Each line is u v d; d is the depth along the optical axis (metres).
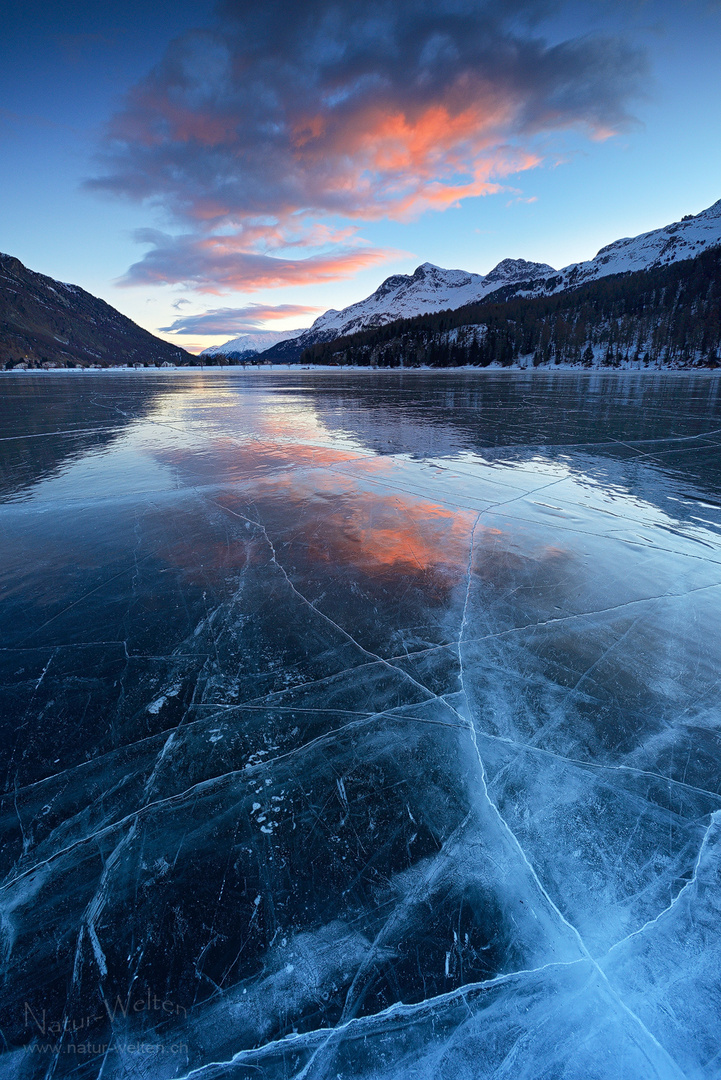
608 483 5.43
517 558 3.46
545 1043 1.02
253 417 11.47
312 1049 1.02
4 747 1.80
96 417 11.52
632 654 2.35
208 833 1.48
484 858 1.40
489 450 7.27
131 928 1.23
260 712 1.97
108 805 1.57
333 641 2.46
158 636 2.52
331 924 1.24
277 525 4.14
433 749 1.78
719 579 3.15
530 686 2.12
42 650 2.41
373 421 10.62
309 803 1.57
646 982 1.12
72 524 4.20
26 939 1.21
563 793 1.60
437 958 1.17
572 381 27.22
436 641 2.45
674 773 1.68
